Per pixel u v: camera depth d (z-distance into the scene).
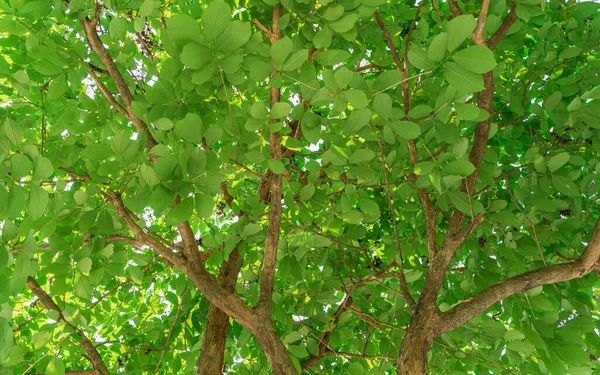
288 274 3.16
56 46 2.79
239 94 2.96
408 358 2.47
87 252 2.70
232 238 3.15
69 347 3.34
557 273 2.52
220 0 1.66
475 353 3.47
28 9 2.64
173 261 2.77
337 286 3.79
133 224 2.71
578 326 2.50
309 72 2.34
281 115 2.07
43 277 4.16
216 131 2.07
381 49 3.36
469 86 1.76
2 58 3.15
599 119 2.59
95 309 4.23
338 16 2.26
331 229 3.11
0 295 2.18
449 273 3.88
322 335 3.76
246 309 2.61
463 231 2.74
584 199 3.53
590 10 3.36
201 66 1.87
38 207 1.93
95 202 2.93
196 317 4.21
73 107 3.34
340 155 2.67
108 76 3.43
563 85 3.41
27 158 1.87
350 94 2.03
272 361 2.51
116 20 2.79
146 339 4.06
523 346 2.85
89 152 2.20
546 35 3.50
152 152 2.05
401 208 3.88
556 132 3.64
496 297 2.54
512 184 3.82
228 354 3.96
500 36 2.87
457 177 2.52
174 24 1.73
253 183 4.76
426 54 1.85
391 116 2.47
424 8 3.43
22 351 2.58
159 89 2.61
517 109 3.38
